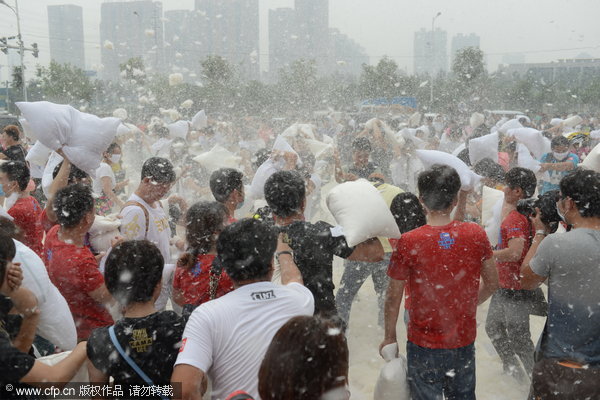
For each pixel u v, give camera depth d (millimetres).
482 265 2867
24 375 2002
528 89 37125
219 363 2082
